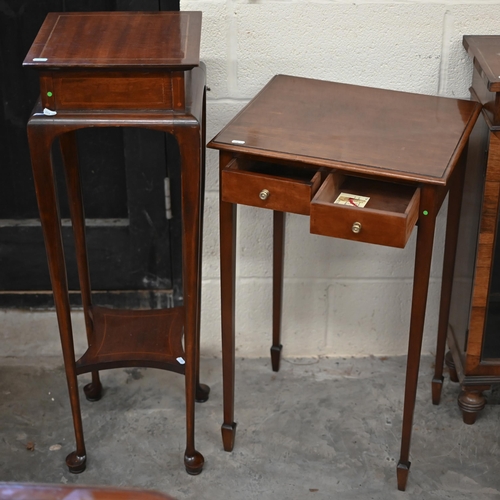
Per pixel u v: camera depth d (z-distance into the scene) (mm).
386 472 1935
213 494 1867
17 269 2324
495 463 1957
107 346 1921
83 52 1506
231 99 2051
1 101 2121
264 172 1786
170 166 2178
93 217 2281
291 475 1924
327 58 2000
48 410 2141
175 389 2221
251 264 2244
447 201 2141
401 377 2281
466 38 1920
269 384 2250
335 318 2322
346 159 1557
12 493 827
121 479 1912
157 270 2330
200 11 1800
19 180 2229
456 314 2096
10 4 2004
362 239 1529
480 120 1824
